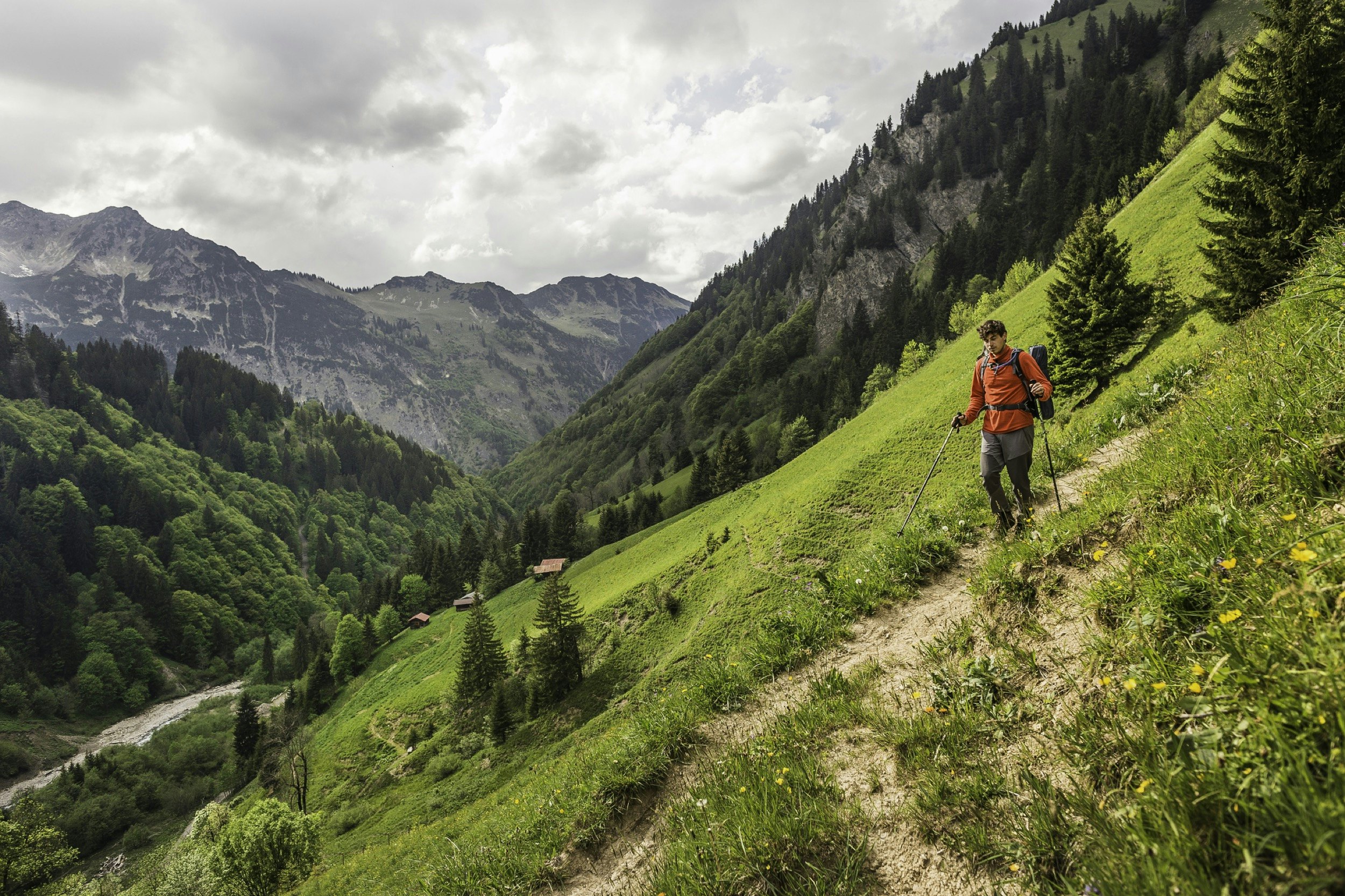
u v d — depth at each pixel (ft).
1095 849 7.36
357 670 346.74
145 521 571.69
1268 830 5.72
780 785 12.48
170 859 103.55
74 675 411.95
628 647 192.34
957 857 9.18
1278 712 6.59
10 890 114.42
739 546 202.80
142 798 268.82
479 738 194.70
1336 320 13.08
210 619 490.49
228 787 270.87
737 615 160.25
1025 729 10.52
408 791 179.73
